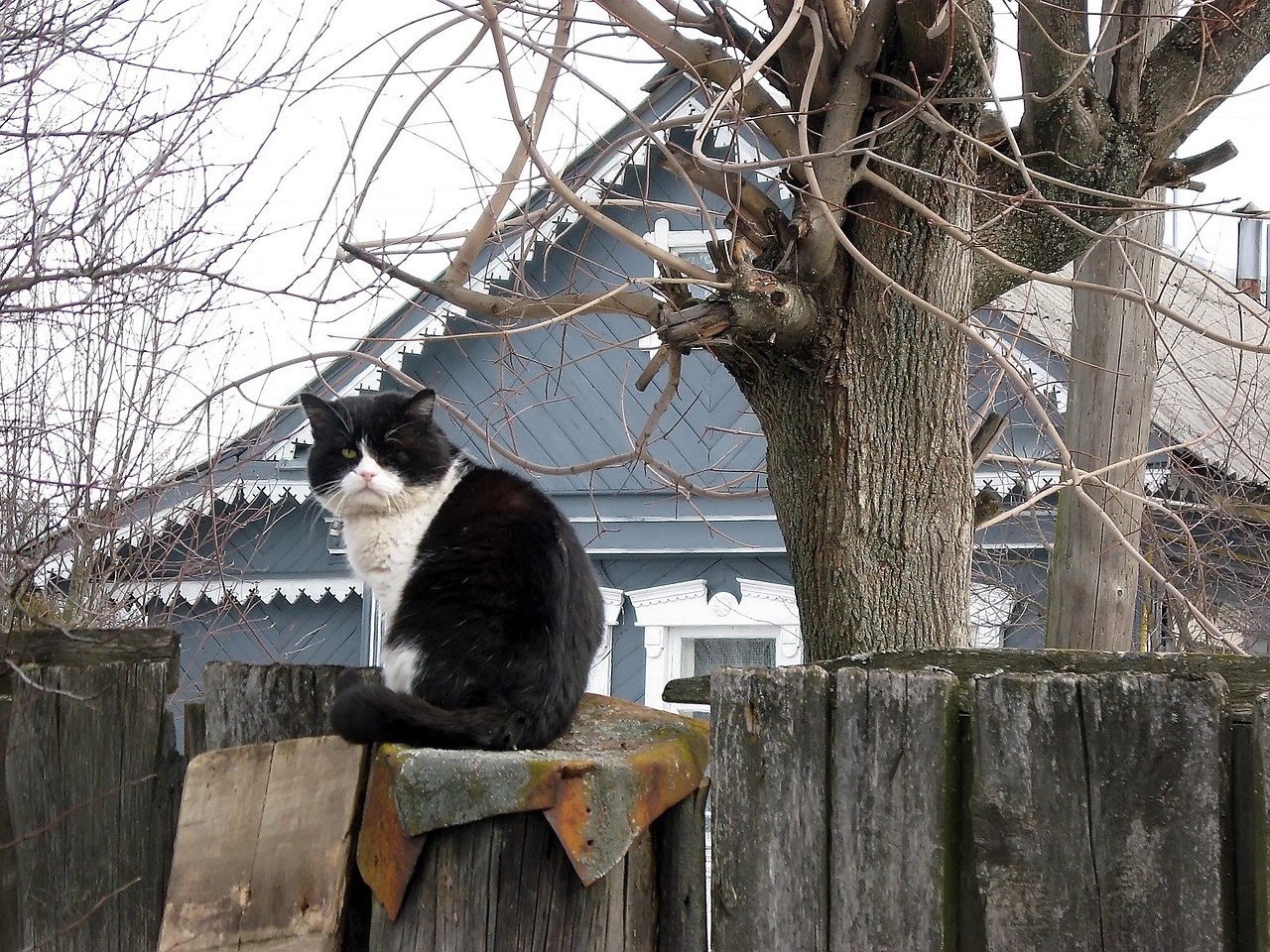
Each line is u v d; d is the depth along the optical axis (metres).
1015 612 7.80
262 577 8.63
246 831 2.44
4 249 3.05
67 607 4.75
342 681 2.75
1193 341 8.19
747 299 3.05
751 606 8.28
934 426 3.28
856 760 1.91
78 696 2.76
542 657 2.60
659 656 8.44
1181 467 6.52
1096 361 5.25
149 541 5.55
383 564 3.04
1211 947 1.67
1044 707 1.80
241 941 2.35
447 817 2.08
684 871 2.28
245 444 6.25
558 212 4.50
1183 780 1.71
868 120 3.31
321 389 7.74
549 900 2.07
